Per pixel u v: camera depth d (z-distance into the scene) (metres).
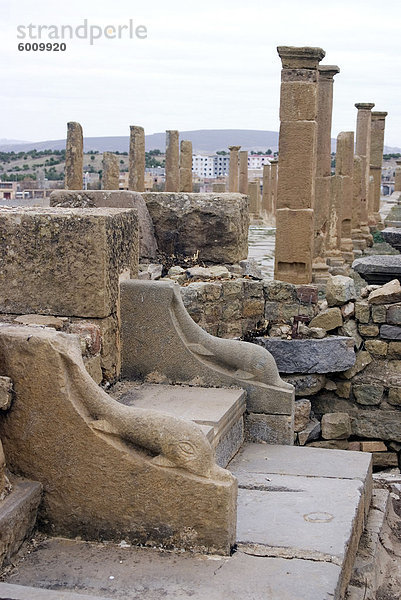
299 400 7.46
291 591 3.56
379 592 4.58
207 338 6.08
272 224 26.89
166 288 5.91
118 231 5.79
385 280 8.74
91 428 3.98
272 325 7.59
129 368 6.08
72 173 13.13
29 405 4.05
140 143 16.83
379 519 5.39
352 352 7.48
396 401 7.52
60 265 5.54
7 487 3.96
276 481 5.16
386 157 76.81
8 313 5.68
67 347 4.07
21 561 3.83
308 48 9.92
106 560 3.84
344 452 5.94
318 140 13.02
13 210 5.82
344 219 16.47
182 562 3.82
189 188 21.14
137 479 3.95
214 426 5.14
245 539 4.10
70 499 4.05
